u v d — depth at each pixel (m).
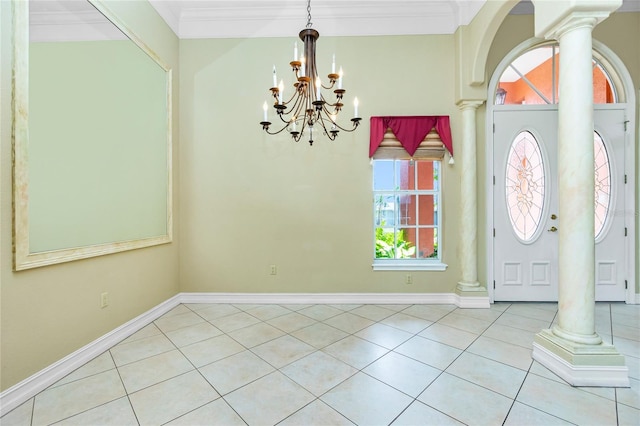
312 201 3.40
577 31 1.92
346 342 2.42
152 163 2.92
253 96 3.39
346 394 1.74
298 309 3.22
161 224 3.07
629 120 3.30
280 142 3.40
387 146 3.34
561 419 1.53
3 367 1.63
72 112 2.05
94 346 2.22
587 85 1.93
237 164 3.41
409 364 2.07
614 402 1.67
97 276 2.28
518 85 3.39
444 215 3.39
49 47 1.89
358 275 3.40
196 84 3.41
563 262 2.02
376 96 3.36
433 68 3.34
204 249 3.43
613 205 3.33
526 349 2.29
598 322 2.80
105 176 2.33
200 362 2.12
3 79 1.64
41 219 1.83
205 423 1.51
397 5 3.27
